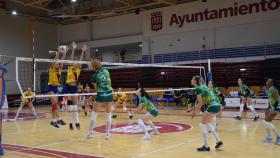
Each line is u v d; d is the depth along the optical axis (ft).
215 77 64.34
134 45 85.15
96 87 24.21
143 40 78.95
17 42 82.12
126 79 76.38
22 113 55.83
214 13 68.44
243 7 64.75
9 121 42.24
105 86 24.06
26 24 84.69
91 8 83.82
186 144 23.44
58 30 92.99
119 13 82.89
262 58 61.93
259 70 59.82
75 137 27.81
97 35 87.66
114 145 23.58
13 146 24.18
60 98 45.93
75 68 27.50
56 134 29.96
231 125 33.50
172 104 65.98
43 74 77.36
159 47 77.15
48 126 36.35
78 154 20.77
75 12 84.69
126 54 89.25
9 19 80.59
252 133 27.99
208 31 70.03
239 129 30.58
